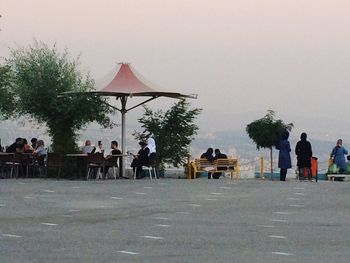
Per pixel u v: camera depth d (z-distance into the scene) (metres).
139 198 26.59
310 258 15.11
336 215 22.23
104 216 21.86
